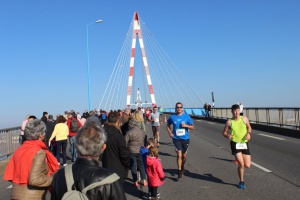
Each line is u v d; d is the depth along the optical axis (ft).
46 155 13.12
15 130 44.60
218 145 50.75
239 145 24.47
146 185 26.71
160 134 76.13
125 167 19.08
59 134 39.73
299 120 57.36
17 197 12.44
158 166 22.02
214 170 31.60
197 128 85.40
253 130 73.92
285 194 22.17
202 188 24.88
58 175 8.69
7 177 12.85
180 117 28.91
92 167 8.55
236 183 25.98
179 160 28.40
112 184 8.22
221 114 112.98
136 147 26.45
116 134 18.92
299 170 29.73
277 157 37.19
